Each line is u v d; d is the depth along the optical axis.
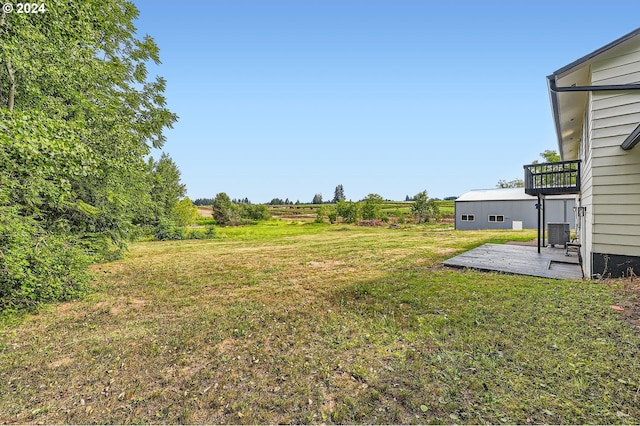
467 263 6.97
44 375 2.63
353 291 5.21
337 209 29.48
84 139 5.21
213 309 4.51
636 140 4.29
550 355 2.53
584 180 6.79
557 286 4.72
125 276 7.25
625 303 3.69
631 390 2.03
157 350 3.09
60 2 4.17
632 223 4.86
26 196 4.73
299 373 2.53
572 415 1.83
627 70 4.97
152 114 8.93
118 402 2.23
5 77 4.73
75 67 5.09
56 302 4.95
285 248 12.54
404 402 2.07
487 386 2.16
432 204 28.62
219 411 2.10
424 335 3.14
